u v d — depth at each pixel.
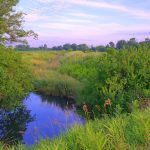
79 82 30.45
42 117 21.69
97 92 20.06
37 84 32.62
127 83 19.52
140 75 19.50
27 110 24.48
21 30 31.73
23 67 26.75
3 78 23.64
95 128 8.41
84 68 38.94
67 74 39.53
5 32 31.25
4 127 19.88
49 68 48.44
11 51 27.20
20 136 17.09
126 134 7.62
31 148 8.04
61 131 8.58
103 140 7.07
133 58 20.34
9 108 23.89
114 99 18.34
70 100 27.89
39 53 81.19
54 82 30.86
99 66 20.92
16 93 24.27
